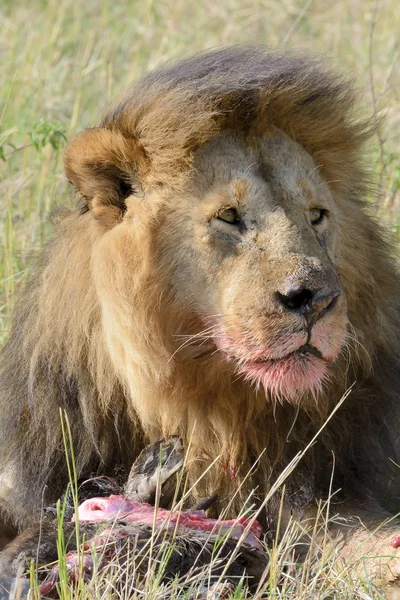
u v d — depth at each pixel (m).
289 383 8.66
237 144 9.23
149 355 9.26
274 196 9.05
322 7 23.66
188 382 9.35
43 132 14.41
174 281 9.15
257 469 9.72
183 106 9.20
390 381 10.22
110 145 9.25
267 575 8.51
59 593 7.77
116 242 9.22
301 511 9.72
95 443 9.62
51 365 9.71
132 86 10.12
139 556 8.14
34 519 9.81
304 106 9.57
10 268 13.24
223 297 8.91
